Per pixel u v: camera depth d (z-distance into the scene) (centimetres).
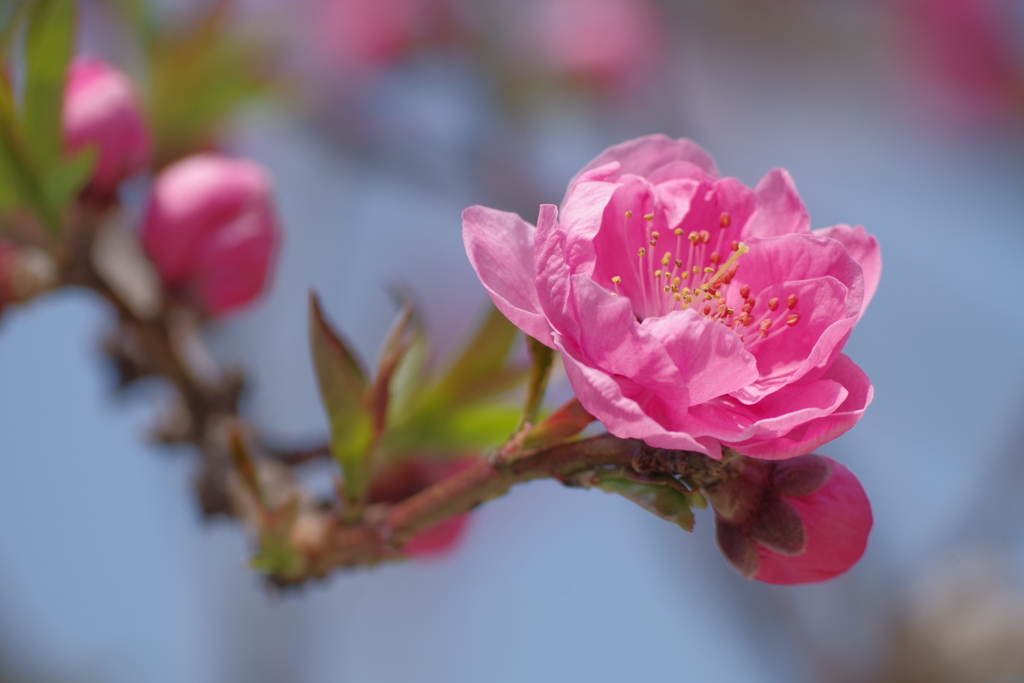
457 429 34
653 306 32
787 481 30
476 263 31
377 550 32
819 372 31
